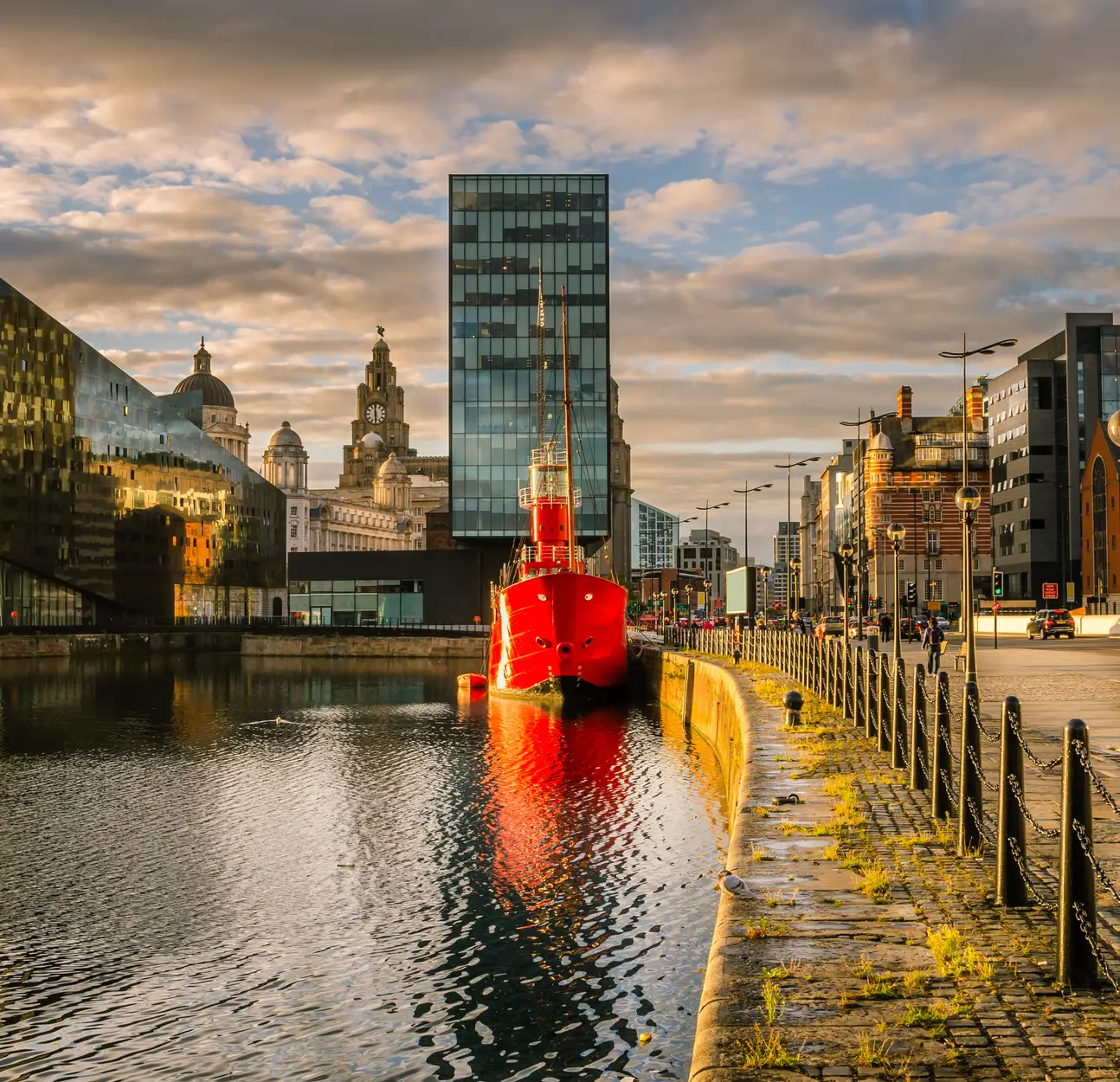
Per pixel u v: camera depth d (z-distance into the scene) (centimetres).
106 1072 1420
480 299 10488
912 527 14038
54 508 11825
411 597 12225
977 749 1346
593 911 2017
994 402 16012
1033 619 8331
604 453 10419
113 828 2891
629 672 7700
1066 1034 804
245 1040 1511
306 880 2330
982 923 1073
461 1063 1407
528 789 3347
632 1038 1455
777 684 3778
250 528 16825
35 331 11619
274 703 6397
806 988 905
